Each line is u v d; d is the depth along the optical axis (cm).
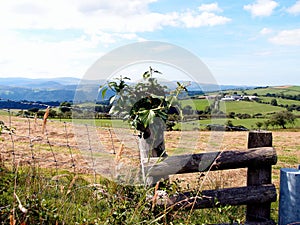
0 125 383
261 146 395
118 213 294
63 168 581
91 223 299
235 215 398
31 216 273
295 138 1612
